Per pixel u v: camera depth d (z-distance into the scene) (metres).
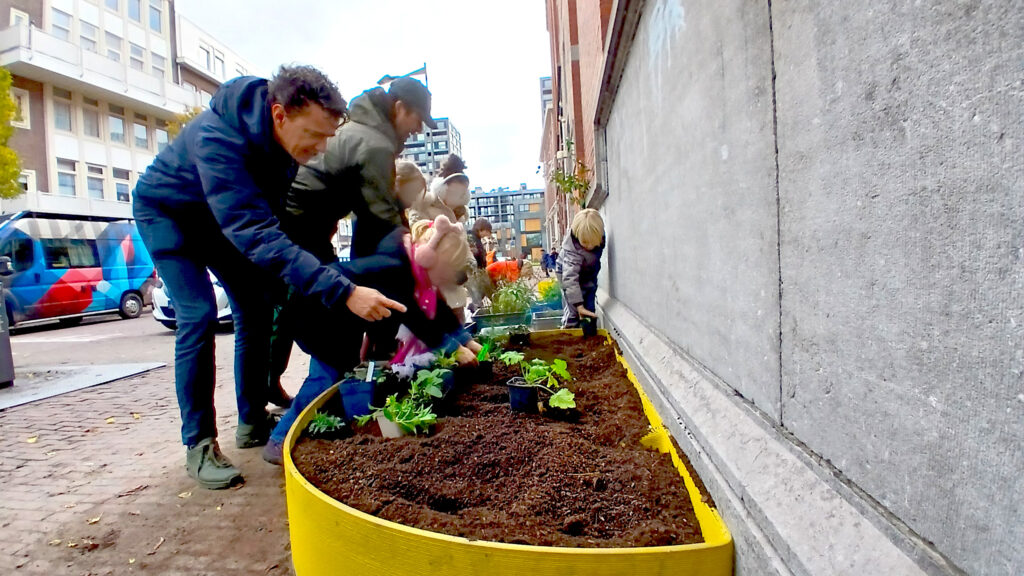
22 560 1.78
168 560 1.75
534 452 1.56
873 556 0.69
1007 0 0.48
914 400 0.64
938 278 0.59
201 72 33.31
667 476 1.36
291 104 1.99
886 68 0.66
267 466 2.55
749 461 1.04
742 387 1.24
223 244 2.54
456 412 2.10
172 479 2.45
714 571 0.98
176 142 2.30
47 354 7.61
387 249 2.63
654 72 2.12
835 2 0.77
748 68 1.12
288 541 1.84
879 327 0.71
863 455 0.76
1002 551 0.51
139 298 14.49
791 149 0.94
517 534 1.10
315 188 2.63
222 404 3.87
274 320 3.17
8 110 12.87
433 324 2.72
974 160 0.53
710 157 1.41
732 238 1.27
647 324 2.56
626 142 3.09
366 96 2.69
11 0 22.45
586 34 5.82
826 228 0.83
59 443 3.12
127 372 5.36
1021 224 0.48
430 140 100.25
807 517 0.82
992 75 0.50
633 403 2.06
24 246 11.54
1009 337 0.50
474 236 5.52
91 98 24.91
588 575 0.97
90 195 24.84
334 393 2.33
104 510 2.15
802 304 0.93
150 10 29.58
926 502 0.63
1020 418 0.49
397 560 1.10
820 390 0.88
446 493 1.34
